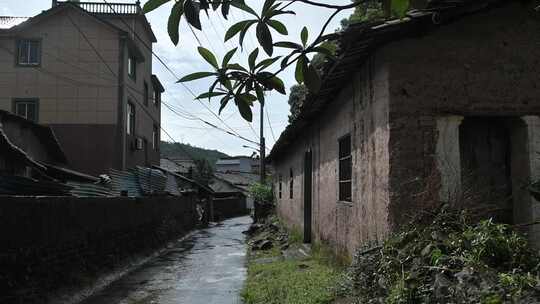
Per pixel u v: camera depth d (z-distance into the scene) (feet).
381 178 20.59
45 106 66.39
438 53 20.08
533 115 20.02
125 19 73.05
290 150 54.85
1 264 22.90
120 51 67.51
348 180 27.68
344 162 28.89
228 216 139.03
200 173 141.59
